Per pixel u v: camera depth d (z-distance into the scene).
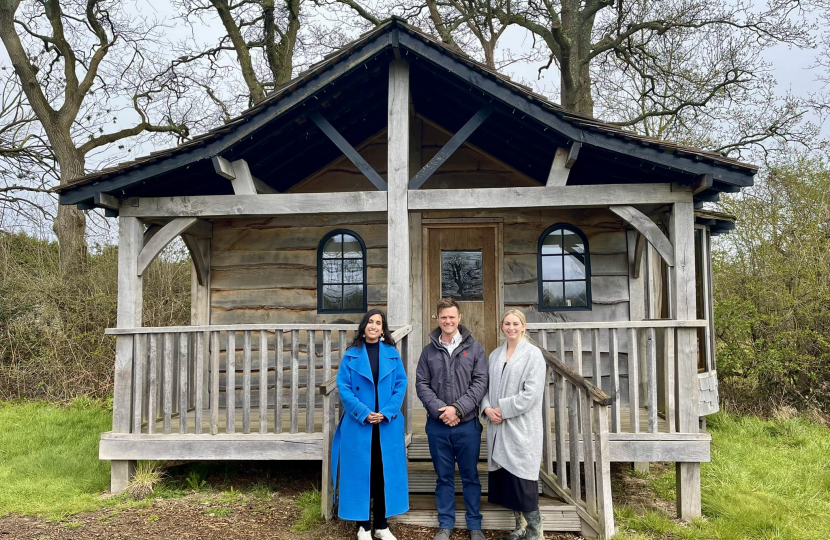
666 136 13.51
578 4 12.33
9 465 6.23
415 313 6.98
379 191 5.41
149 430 5.30
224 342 7.07
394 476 4.08
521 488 3.92
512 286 6.93
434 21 12.53
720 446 6.82
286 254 7.08
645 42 12.51
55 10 12.90
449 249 7.08
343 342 5.11
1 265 11.79
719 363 9.18
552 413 6.09
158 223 5.88
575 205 5.25
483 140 6.90
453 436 4.05
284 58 12.88
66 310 10.95
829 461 6.30
